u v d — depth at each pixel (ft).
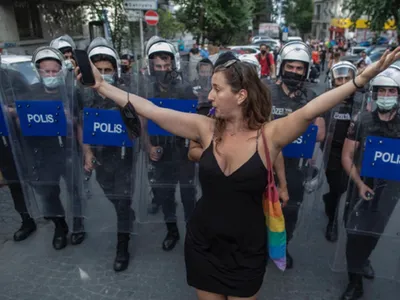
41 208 9.77
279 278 9.30
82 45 44.32
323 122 8.13
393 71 6.79
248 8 59.93
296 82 8.07
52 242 10.68
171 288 8.91
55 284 9.01
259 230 5.71
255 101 5.47
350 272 8.32
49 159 9.18
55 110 8.64
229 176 5.45
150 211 9.86
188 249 6.01
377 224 7.67
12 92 8.54
